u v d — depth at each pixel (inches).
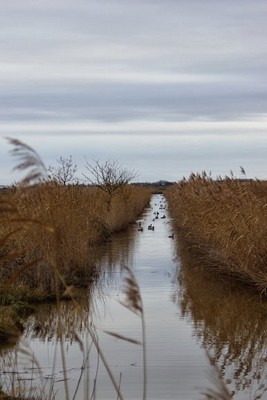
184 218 1115.3
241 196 754.2
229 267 714.8
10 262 630.5
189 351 430.3
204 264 827.4
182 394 341.4
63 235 713.6
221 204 812.6
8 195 621.9
